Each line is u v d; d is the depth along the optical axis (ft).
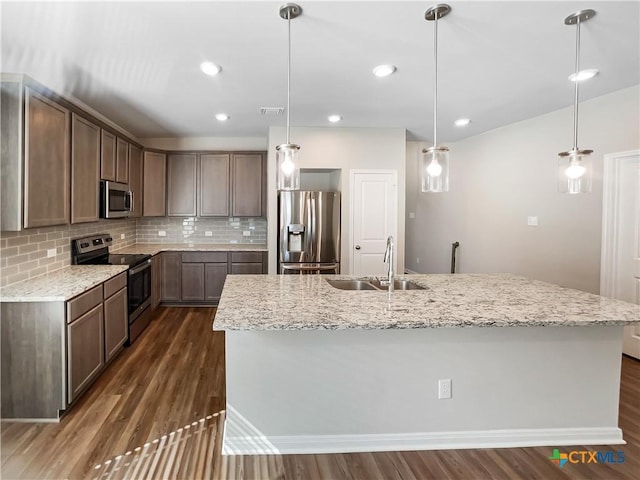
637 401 8.82
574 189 7.58
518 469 6.64
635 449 7.20
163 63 9.06
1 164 8.04
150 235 18.74
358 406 7.19
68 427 7.70
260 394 7.06
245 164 17.88
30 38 7.69
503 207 16.33
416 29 7.58
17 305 7.84
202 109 13.12
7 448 7.00
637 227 11.24
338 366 7.13
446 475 6.48
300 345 7.07
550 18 7.18
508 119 14.87
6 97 8.03
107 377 10.02
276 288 8.37
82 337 8.64
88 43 7.93
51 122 9.19
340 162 16.08
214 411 8.37
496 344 7.27
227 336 6.98
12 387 7.85
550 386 7.36
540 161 14.30
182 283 17.03
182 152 17.58
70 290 8.40
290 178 7.55
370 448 7.18
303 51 8.50
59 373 7.89
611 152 11.66
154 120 14.70
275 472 6.51
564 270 13.39
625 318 6.10
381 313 6.32
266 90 11.11
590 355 7.39
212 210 17.84
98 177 11.96
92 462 6.64
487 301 7.23
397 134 16.26
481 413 7.32
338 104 12.64
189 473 6.42
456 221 19.72
